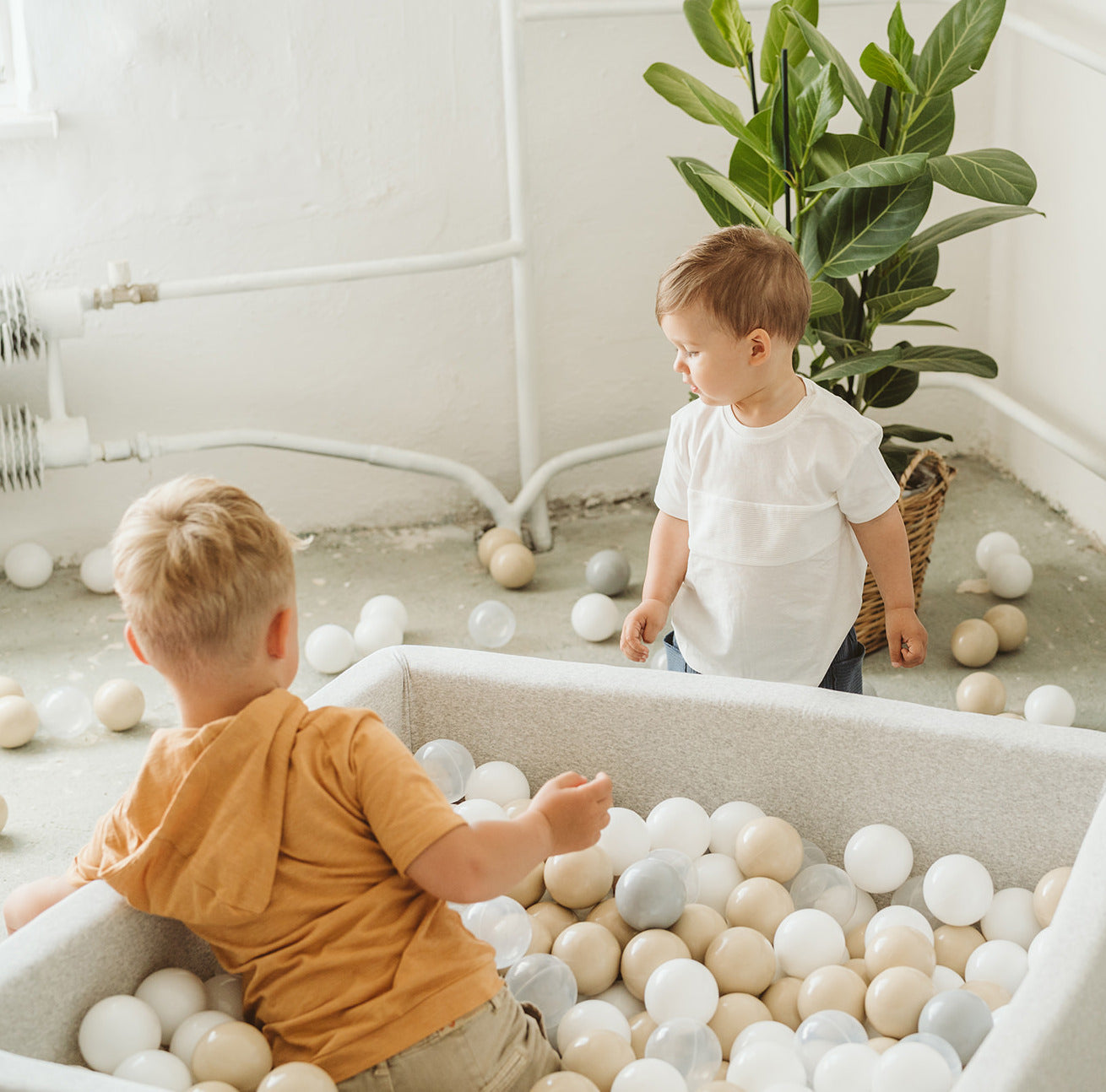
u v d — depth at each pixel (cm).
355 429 261
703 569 153
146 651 100
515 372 264
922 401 285
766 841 130
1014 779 126
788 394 145
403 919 98
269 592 99
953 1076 103
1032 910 125
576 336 266
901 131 193
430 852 94
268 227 241
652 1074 102
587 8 230
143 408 247
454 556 257
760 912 125
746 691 136
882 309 200
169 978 109
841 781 134
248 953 99
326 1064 95
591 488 279
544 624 226
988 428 285
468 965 98
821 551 147
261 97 232
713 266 136
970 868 125
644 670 142
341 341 253
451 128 243
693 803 137
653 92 250
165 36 225
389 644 213
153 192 234
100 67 224
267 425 255
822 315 186
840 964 121
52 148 227
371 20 232
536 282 259
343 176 241
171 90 228
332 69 234
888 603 147
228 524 99
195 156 233
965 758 127
